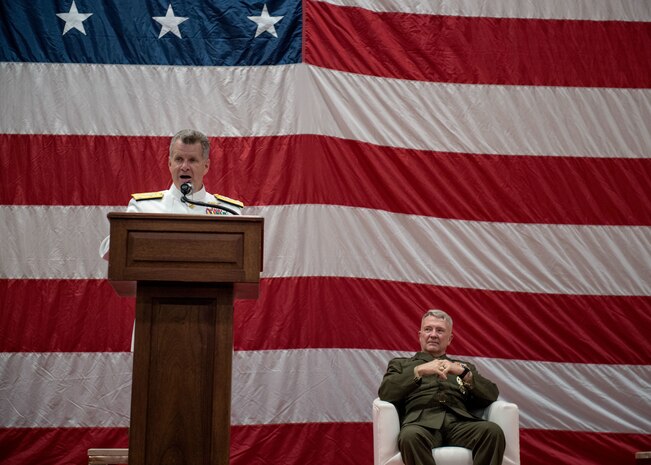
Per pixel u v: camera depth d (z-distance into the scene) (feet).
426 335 13.96
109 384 15.58
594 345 16.56
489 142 17.15
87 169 16.20
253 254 8.17
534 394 16.29
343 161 16.52
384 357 16.02
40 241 15.89
